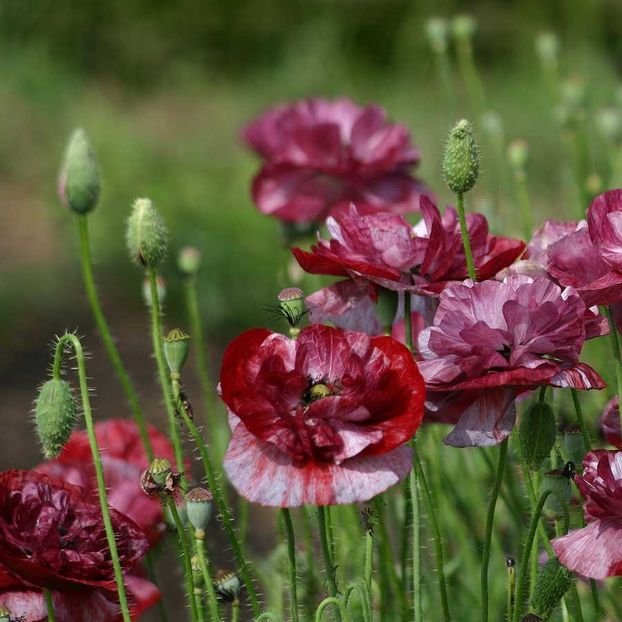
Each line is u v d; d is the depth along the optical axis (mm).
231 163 3508
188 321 2725
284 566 1240
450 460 1380
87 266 1210
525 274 1090
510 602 1132
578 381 1057
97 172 1202
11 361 2494
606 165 2105
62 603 1099
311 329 1060
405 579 1188
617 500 1045
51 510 1095
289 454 1045
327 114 1569
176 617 1569
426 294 1106
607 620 1230
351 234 1123
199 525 1099
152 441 1227
